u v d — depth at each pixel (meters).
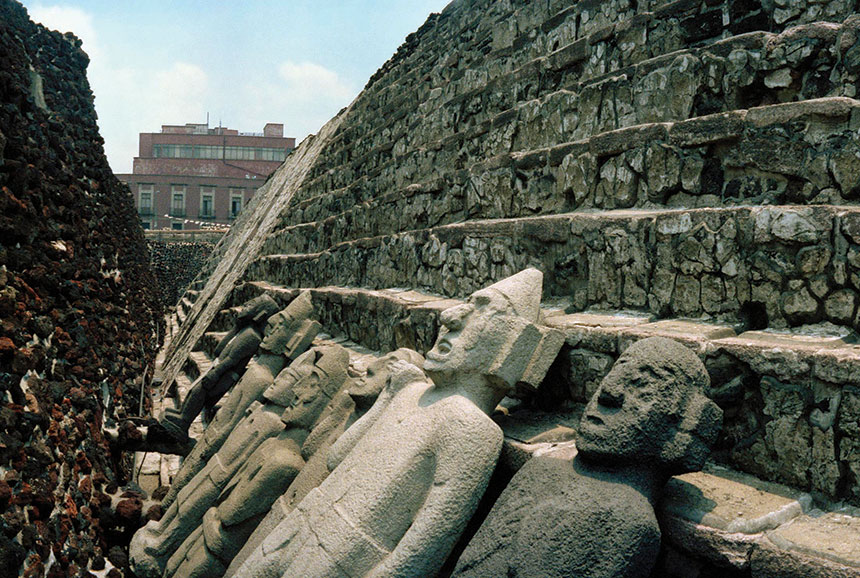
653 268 4.35
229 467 5.55
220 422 6.47
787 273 3.63
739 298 3.86
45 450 4.45
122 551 5.84
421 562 3.21
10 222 4.77
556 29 7.13
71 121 9.91
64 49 10.48
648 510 2.66
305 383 5.47
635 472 2.82
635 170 5.04
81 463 5.70
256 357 7.02
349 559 3.35
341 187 12.98
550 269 5.25
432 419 3.59
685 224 4.15
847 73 4.18
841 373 2.87
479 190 6.84
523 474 3.11
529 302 4.05
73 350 6.01
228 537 4.95
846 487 2.86
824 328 3.48
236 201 47.84
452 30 10.98
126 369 9.35
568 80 6.64
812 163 3.98
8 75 5.23
